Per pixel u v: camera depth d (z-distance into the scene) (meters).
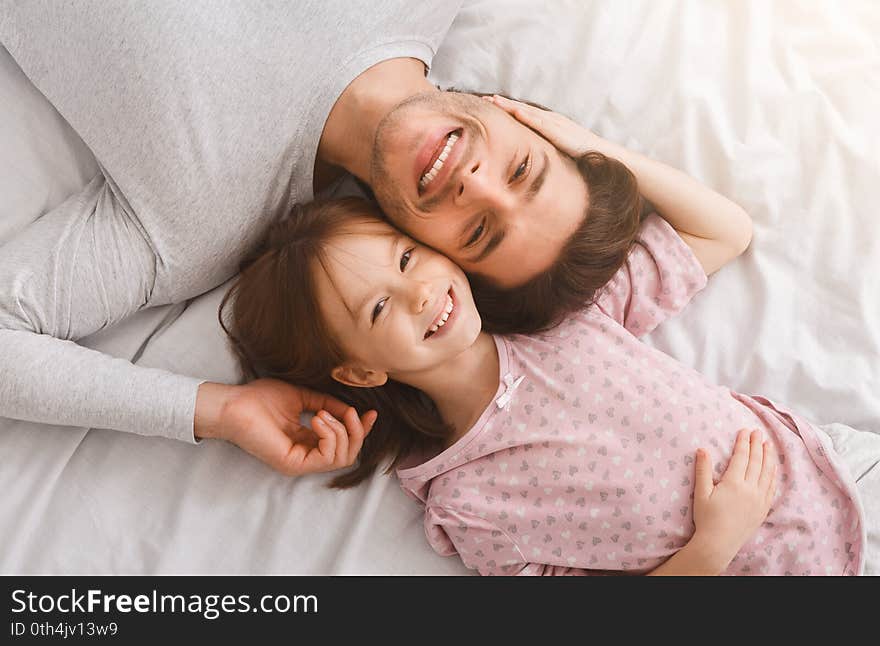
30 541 1.23
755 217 1.35
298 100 1.24
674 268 1.31
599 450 1.20
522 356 1.27
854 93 1.37
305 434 1.26
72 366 1.19
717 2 1.43
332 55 1.25
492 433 1.24
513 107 1.27
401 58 1.29
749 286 1.34
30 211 1.29
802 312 1.32
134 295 1.26
